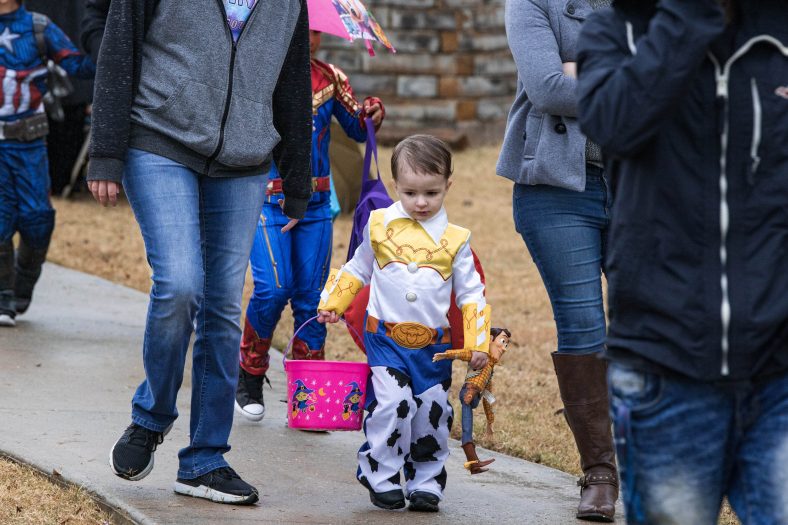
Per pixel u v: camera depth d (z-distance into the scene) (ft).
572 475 50.26
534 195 43.42
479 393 42.47
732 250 25.03
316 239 55.98
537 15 42.63
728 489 26.58
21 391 56.95
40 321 75.20
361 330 44.75
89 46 43.60
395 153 42.70
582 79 26.11
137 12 39.40
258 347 55.77
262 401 57.00
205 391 41.73
